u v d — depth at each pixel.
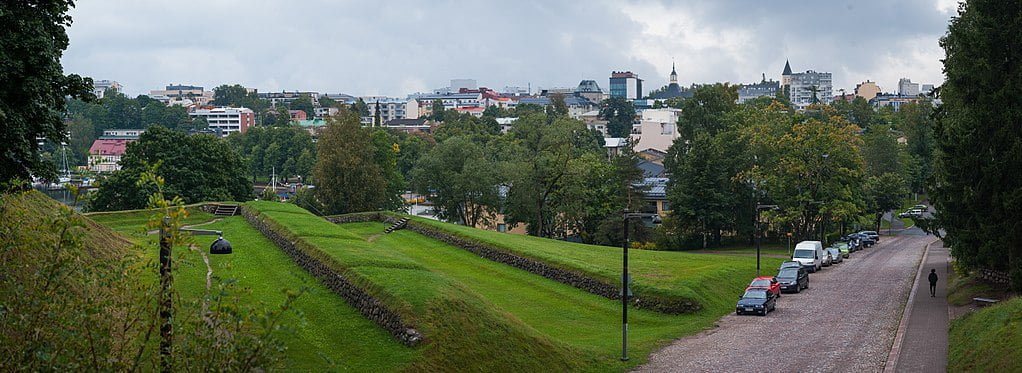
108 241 41.41
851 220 87.38
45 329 15.27
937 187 46.53
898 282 58.00
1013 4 42.50
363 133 91.06
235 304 15.49
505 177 89.69
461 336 30.73
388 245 60.34
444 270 52.22
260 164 172.25
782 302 50.25
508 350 31.50
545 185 89.75
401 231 68.81
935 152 52.41
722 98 118.62
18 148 23.08
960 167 43.88
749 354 34.66
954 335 36.03
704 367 32.47
